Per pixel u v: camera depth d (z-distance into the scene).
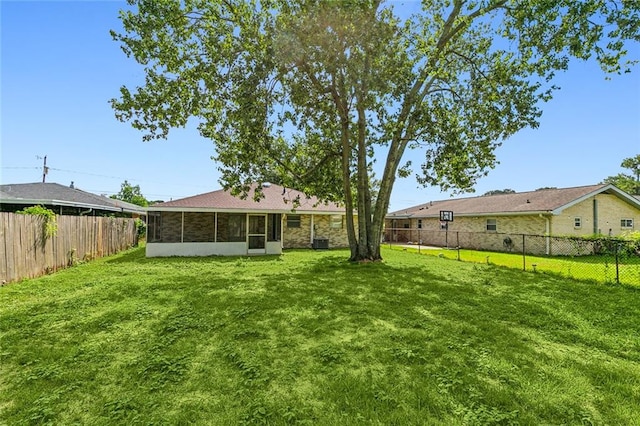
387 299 6.36
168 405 2.76
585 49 8.67
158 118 9.80
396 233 29.08
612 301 6.30
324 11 8.91
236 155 11.47
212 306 5.74
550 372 3.34
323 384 3.10
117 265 11.14
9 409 2.71
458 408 2.69
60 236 10.03
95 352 3.82
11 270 7.71
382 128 10.86
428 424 2.49
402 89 10.23
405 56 10.06
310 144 13.60
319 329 4.60
